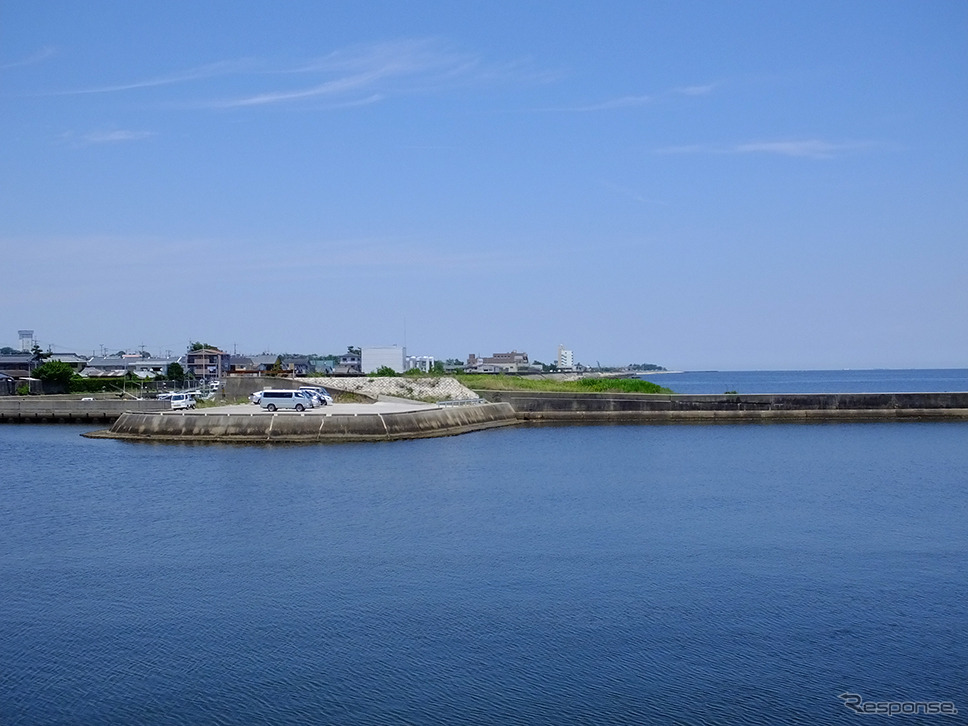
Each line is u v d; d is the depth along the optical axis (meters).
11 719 17.58
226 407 69.69
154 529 32.22
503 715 17.73
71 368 108.50
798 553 28.55
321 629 21.95
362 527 32.50
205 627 22.12
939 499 37.81
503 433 66.94
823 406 75.62
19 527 32.59
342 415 58.50
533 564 27.36
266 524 32.97
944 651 20.50
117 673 19.58
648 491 39.88
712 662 19.95
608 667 19.75
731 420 75.44
